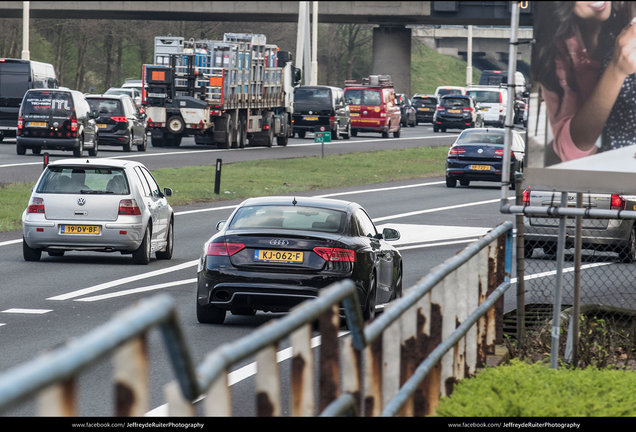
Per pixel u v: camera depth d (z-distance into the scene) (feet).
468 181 318.04
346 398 30.86
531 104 59.11
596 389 53.26
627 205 153.89
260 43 441.27
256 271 98.37
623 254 156.87
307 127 531.50
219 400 22.75
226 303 99.25
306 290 97.55
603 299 118.11
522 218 71.97
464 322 53.57
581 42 58.13
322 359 30.53
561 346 72.23
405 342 40.73
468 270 56.44
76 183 146.61
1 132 422.82
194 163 348.79
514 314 83.20
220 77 407.23
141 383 19.01
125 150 388.37
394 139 569.23
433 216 226.58
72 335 91.86
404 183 320.91
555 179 58.90
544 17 58.49
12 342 87.71
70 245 145.48
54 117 343.26
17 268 140.26
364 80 587.68
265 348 24.98
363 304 99.66
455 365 50.55
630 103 57.82
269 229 99.76
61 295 116.88
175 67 405.39
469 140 307.37
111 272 138.92
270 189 277.44
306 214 103.76
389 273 111.34
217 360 22.18
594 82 58.13
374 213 230.68
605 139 58.18
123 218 145.07
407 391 39.04
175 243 176.65
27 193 238.48
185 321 102.99
